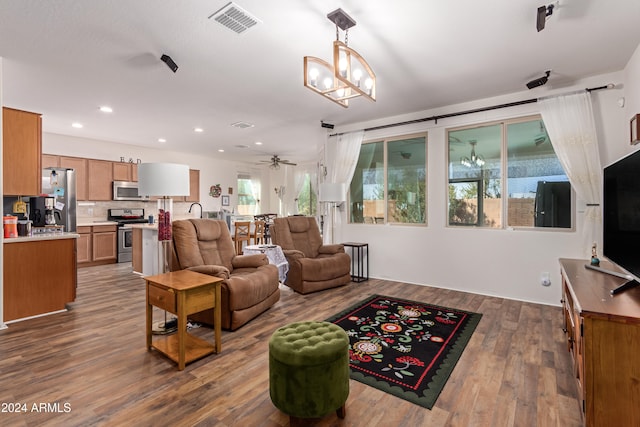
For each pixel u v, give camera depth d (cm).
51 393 191
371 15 225
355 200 540
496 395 190
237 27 242
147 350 250
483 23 237
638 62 277
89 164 616
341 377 169
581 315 151
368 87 247
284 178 1014
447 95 395
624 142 323
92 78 334
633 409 144
